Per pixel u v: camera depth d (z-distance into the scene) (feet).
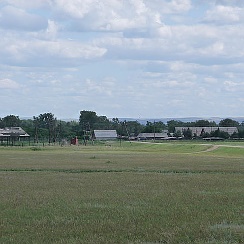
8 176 204.03
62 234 83.10
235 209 108.27
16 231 85.76
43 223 92.73
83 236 81.61
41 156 393.50
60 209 109.40
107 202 120.98
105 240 78.48
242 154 455.63
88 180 182.91
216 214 101.45
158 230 85.76
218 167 257.14
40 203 119.14
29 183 171.63
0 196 133.28
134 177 196.24
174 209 108.68
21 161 320.70
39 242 77.15
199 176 201.16
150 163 295.28
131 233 83.66
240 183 169.78
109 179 186.91
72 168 249.14
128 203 119.03
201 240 78.28
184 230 85.30
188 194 136.67
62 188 154.61
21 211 106.42
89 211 106.63
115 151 513.86
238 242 77.15
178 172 225.97
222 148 540.93
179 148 593.42
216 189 150.41
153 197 130.31
